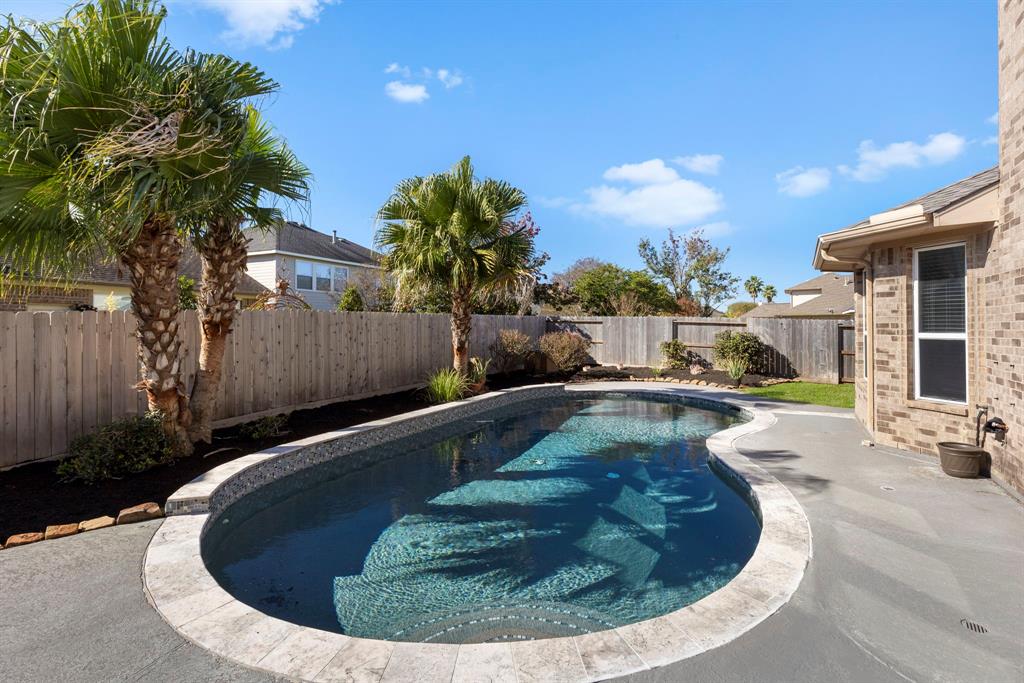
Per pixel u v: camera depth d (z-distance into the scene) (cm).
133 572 359
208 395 687
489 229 1117
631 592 388
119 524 441
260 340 859
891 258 714
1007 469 527
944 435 646
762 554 383
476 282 1159
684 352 1717
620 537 487
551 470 715
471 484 654
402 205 1112
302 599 381
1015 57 519
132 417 597
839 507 480
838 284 3256
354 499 600
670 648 274
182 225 602
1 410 549
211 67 527
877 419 741
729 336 1564
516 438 917
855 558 376
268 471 618
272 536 496
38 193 457
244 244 698
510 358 1620
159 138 451
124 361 665
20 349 564
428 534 500
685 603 372
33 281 556
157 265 583
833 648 273
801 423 897
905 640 280
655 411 1187
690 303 3133
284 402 905
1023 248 496
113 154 440
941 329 657
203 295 682
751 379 1473
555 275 3538
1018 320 506
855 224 689
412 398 1120
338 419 873
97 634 286
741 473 596
